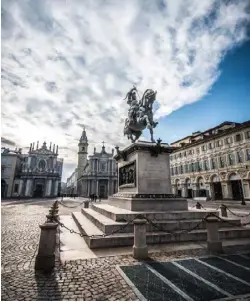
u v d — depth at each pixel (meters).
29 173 65.88
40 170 68.00
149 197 9.16
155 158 10.05
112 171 76.25
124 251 6.15
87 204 15.51
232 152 34.34
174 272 4.60
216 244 6.14
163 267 4.90
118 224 7.28
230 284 4.02
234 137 34.09
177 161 48.41
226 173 35.12
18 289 3.83
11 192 61.53
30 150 68.50
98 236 6.72
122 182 11.95
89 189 73.81
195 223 8.05
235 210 17.97
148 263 5.18
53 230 5.08
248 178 31.33
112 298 3.51
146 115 11.02
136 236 5.71
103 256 5.70
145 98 11.27
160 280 4.19
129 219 7.91
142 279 4.24
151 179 9.69
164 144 10.30
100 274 4.50
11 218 14.31
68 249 6.35
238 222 8.87
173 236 7.25
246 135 32.09
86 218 11.12
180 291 3.74
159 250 6.27
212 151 38.38
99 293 3.69
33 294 3.64
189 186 44.09
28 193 64.25
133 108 11.67
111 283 4.07
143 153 9.90
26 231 9.49
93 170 75.38
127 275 4.44
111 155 77.81
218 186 37.34
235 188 34.22
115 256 5.71
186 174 44.91
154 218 8.09
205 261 5.33
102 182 75.44
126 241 6.74
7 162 62.94
